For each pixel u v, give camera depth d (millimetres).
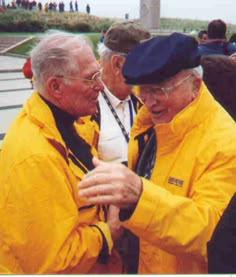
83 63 2154
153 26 24953
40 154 2010
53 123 2141
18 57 28859
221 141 1934
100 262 2197
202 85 2021
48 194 1996
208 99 2010
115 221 2203
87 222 2166
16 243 2020
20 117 2188
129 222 1769
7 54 30188
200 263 1940
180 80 1931
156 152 2096
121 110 2945
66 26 39750
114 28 2867
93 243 2107
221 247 1597
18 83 17109
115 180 1711
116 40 2840
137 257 2219
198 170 1942
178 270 2016
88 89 2178
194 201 1890
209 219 1803
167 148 2025
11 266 2068
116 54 2844
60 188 2025
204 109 1984
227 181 1898
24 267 2049
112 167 1745
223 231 1607
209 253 1628
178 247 1789
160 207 1743
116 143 2881
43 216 1987
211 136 1946
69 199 2051
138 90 2018
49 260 1997
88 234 2115
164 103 1954
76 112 2213
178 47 1904
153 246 2076
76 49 2154
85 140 2422
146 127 2332
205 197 1874
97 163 1765
